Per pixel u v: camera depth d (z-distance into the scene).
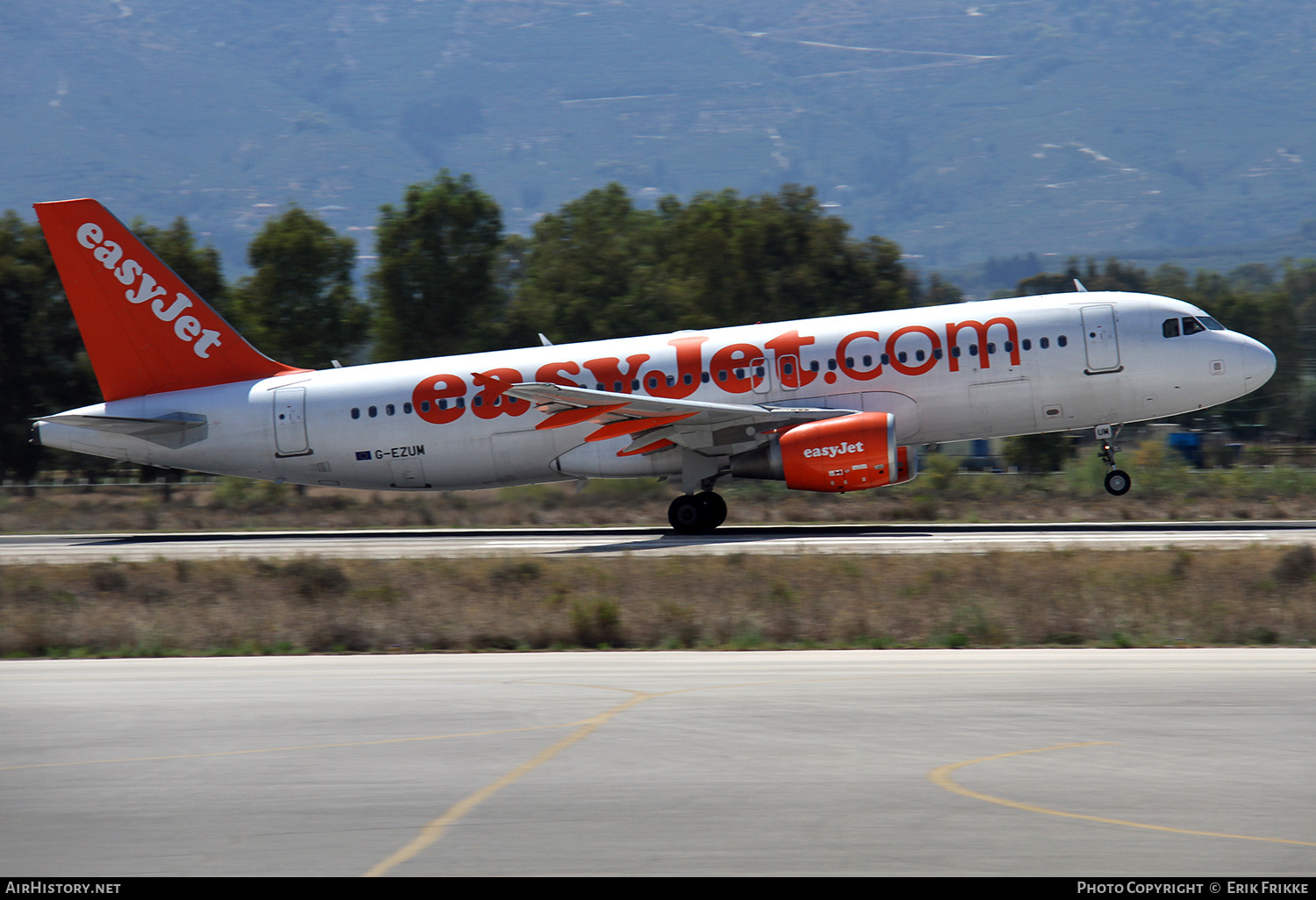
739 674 38.19
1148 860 20.73
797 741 28.27
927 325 76.56
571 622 50.09
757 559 65.19
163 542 88.81
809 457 73.44
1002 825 22.34
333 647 48.72
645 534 83.56
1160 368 75.56
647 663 41.66
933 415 76.25
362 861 21.12
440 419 80.38
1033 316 76.44
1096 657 41.47
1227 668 37.81
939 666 39.44
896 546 70.19
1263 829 22.11
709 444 76.69
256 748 28.36
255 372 84.38
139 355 83.69
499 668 40.78
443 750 28.00
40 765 27.08
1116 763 26.11
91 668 42.34
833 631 49.47
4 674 40.91
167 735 29.73
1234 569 58.16
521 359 80.81
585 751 27.70
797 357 76.81
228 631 52.12
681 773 25.86
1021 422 76.81
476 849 21.55
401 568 66.44
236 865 21.09
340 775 25.97
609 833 22.20
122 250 82.75
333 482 83.56
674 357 78.19
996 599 53.72
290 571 63.94
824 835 21.97
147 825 22.97
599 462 79.00
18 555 79.38
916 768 25.89
